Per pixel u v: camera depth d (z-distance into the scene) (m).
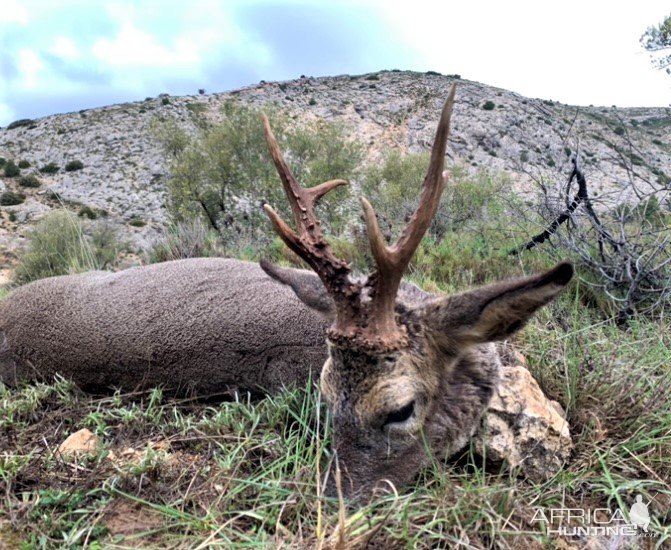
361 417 0.51
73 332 0.73
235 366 0.69
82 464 0.57
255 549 0.47
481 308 0.51
